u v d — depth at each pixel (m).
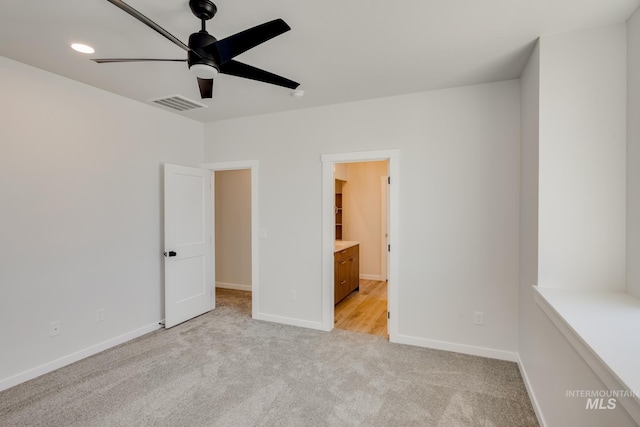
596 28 2.01
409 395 2.34
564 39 2.08
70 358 2.85
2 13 1.87
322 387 2.45
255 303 4.00
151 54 2.40
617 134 1.96
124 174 3.34
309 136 3.68
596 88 2.01
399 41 2.22
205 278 4.23
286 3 1.78
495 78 2.84
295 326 3.75
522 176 2.70
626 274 1.93
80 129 2.95
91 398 2.32
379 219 6.26
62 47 2.29
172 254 3.69
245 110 3.76
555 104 2.09
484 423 2.04
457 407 2.20
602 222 1.98
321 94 3.24
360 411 2.16
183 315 3.87
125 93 3.22
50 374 2.66
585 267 2.02
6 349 2.47
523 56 2.43
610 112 1.98
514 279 2.86
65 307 2.84
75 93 2.91
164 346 3.20
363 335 3.48
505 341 2.90
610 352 1.16
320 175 3.64
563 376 1.67
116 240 3.27
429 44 2.26
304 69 2.66
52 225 2.76
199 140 4.25
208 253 4.27
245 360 2.89
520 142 2.81
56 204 2.79
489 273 2.95
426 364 2.80
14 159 2.52
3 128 2.46
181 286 3.85
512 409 2.18
